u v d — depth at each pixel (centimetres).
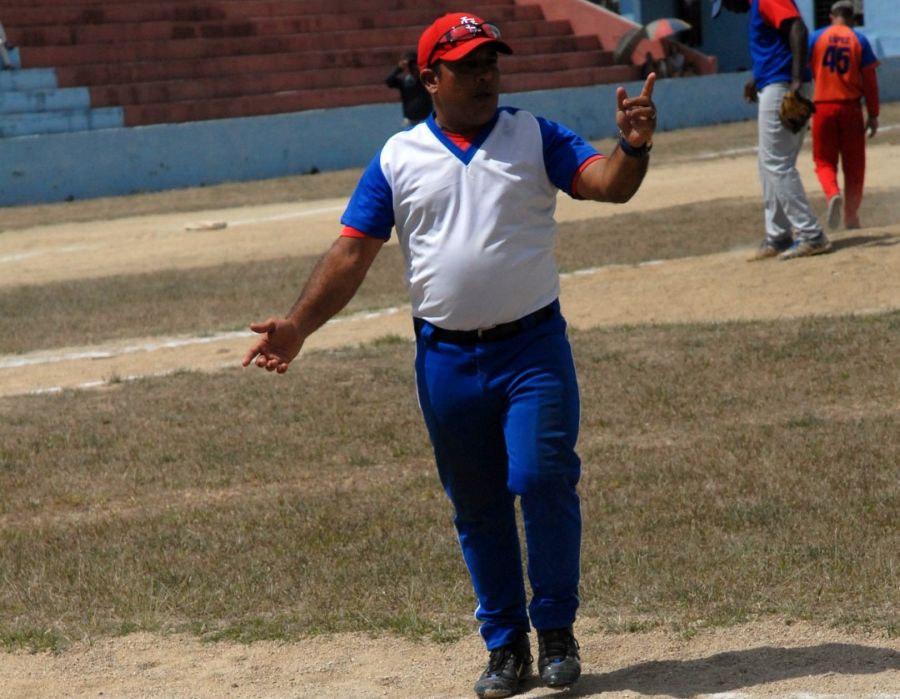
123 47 6006
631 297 2058
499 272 769
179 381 1758
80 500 1284
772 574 952
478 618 829
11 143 5019
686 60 6844
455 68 761
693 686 791
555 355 782
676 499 1141
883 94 6544
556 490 775
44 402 1692
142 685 849
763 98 2084
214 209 4300
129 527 1171
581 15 6956
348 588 991
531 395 773
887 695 757
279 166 5431
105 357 2020
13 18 6006
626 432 1388
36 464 1405
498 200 771
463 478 812
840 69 2264
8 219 4488
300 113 5453
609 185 751
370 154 5594
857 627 858
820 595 912
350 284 803
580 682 814
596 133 5972
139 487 1317
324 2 6681
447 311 778
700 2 7488
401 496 1215
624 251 2577
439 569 1016
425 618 929
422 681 832
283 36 6384
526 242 777
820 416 1380
